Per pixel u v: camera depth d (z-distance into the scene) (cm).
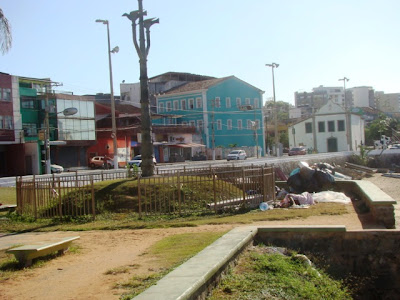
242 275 715
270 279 709
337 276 887
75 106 5428
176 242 941
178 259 766
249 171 1582
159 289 539
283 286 693
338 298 745
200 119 7469
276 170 2769
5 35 1688
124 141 6216
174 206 1430
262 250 877
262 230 966
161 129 6625
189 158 7112
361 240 941
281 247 927
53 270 760
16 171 4897
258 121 8362
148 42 1802
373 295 921
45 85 5316
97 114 6425
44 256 852
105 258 845
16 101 4847
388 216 1261
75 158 5466
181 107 7725
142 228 1224
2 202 1872
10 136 4772
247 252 842
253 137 8200
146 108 1781
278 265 771
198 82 8000
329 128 8219
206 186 1606
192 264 664
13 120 4812
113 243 1008
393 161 5859
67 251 912
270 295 654
